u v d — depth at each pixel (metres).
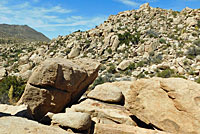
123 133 5.17
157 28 44.09
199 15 46.81
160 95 5.82
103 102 8.53
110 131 5.25
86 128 6.04
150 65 25.50
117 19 59.06
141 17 56.12
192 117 5.00
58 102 7.75
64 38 55.06
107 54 34.75
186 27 40.66
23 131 4.13
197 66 20.84
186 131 5.02
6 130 4.00
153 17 54.34
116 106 8.23
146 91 6.17
